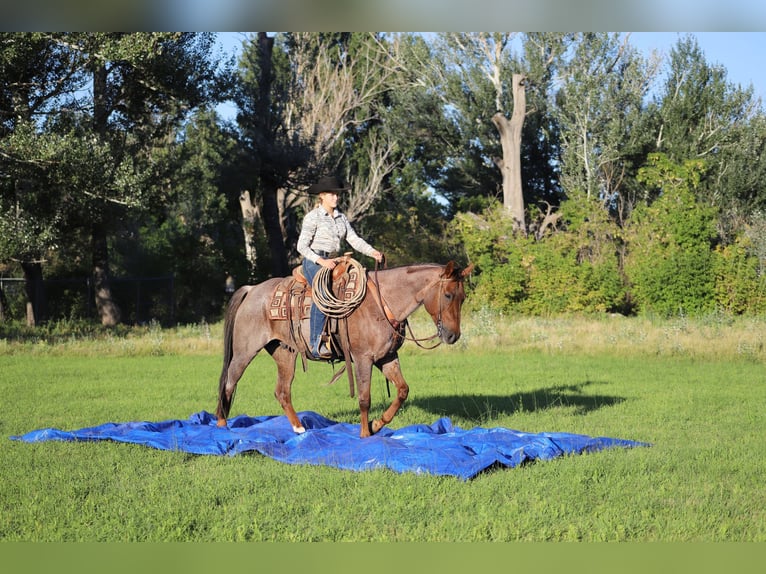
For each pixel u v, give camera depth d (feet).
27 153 81.76
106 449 28.53
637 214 114.42
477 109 142.20
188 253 130.62
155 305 122.01
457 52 142.41
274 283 31.65
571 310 108.78
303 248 29.84
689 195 109.40
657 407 39.99
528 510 21.26
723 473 25.67
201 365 63.46
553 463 26.07
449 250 126.93
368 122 157.79
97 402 42.68
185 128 135.23
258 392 47.32
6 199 91.91
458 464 24.90
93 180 87.56
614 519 20.49
